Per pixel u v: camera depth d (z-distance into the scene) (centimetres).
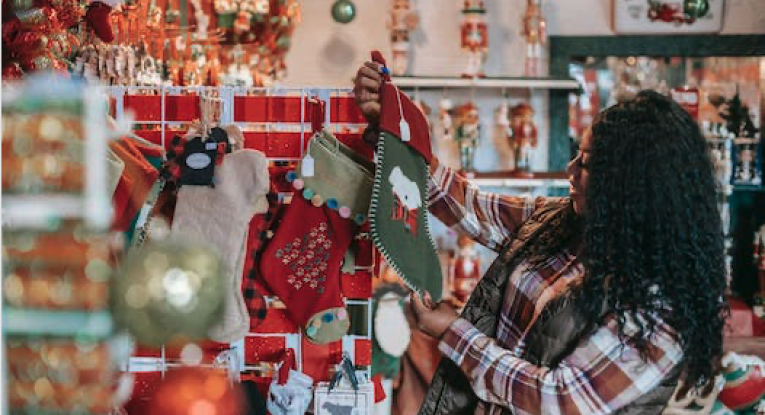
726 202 556
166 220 212
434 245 224
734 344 464
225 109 226
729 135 562
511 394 194
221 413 151
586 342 189
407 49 536
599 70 570
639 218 184
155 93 228
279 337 227
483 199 240
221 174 208
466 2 529
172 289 117
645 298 183
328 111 226
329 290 217
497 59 556
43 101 126
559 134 558
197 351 197
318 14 552
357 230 222
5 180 124
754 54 557
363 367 228
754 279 570
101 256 123
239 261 206
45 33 199
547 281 208
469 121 532
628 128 189
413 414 380
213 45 433
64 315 122
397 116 207
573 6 558
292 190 224
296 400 215
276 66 512
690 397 346
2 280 122
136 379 208
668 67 571
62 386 122
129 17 301
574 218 212
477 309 219
